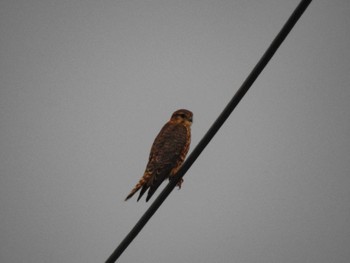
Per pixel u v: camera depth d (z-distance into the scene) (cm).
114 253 1077
